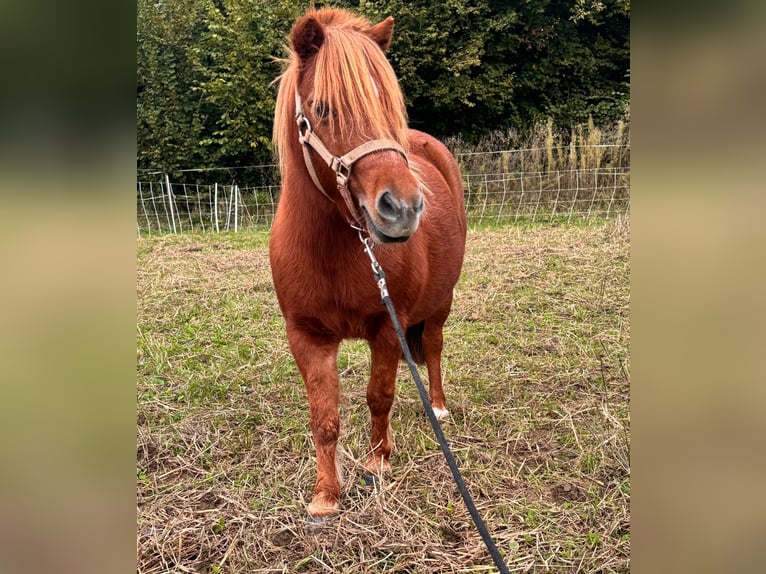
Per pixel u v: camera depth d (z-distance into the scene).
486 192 11.52
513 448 2.96
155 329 4.80
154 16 12.59
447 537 2.33
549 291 5.63
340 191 1.94
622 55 15.01
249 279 6.35
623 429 2.97
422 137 3.51
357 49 1.91
